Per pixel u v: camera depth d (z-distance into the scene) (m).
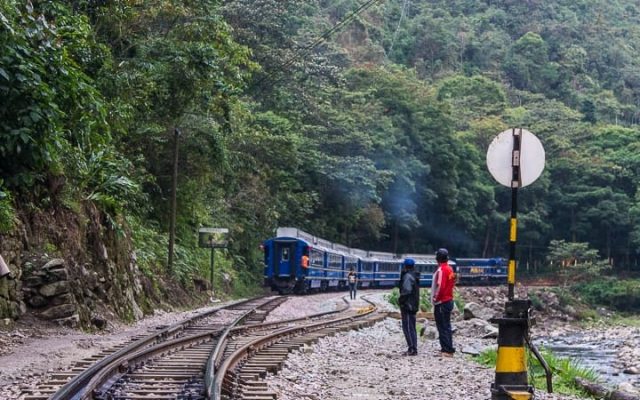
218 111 28.41
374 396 9.14
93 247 17.88
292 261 38.12
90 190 19.48
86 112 16.44
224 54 27.03
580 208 85.69
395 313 27.45
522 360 8.22
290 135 43.50
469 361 13.49
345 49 89.75
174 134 27.20
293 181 47.88
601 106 120.44
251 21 46.59
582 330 53.38
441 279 14.01
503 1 146.75
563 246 78.06
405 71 97.50
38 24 14.54
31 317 14.08
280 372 10.53
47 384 8.38
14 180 14.74
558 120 101.12
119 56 24.66
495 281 74.12
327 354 13.73
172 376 9.02
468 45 129.62
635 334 46.91
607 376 18.77
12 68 13.65
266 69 47.66
